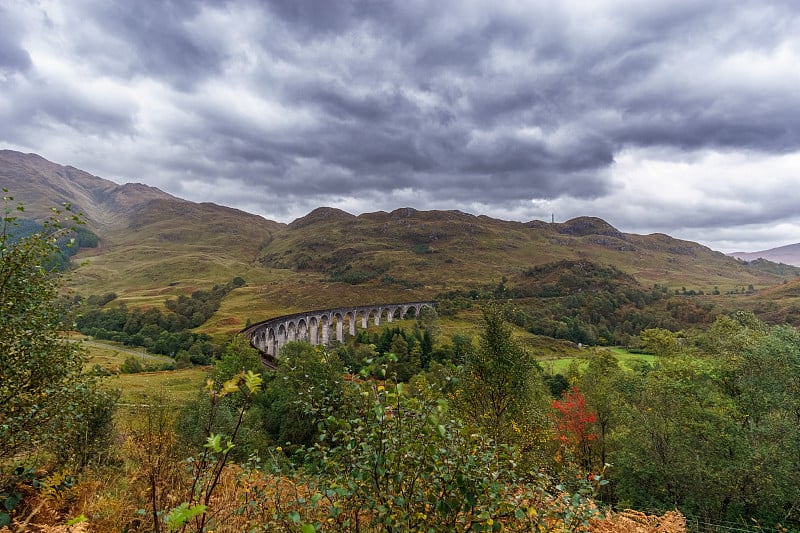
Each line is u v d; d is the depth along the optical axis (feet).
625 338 416.26
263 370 186.19
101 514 22.45
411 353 296.30
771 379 89.71
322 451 16.84
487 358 77.71
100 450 34.76
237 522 18.71
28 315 27.14
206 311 529.04
